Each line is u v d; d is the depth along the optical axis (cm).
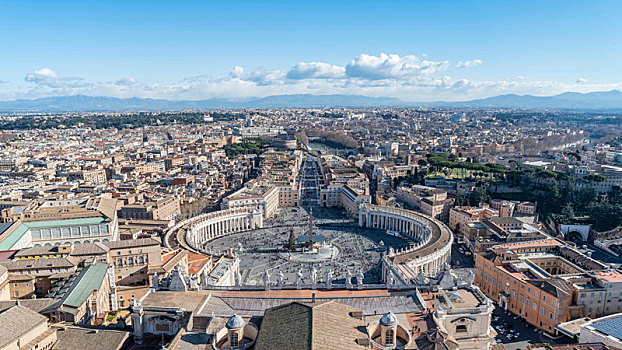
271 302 14038
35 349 11400
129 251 19612
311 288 15762
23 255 18475
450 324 12681
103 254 18875
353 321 11412
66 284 15962
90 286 15488
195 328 12625
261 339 10781
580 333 15575
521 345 16412
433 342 10781
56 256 18512
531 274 19600
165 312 13050
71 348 11994
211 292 14912
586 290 17550
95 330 12712
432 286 15000
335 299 14175
